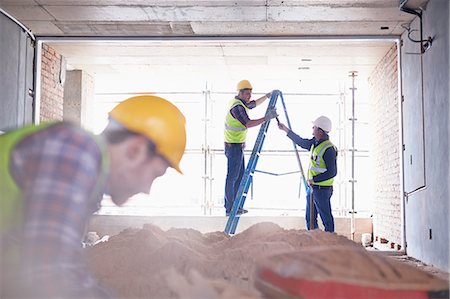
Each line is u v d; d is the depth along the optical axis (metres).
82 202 1.10
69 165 1.10
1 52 6.40
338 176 11.05
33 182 1.08
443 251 5.68
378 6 6.69
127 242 2.36
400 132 7.63
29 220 1.05
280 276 1.35
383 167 9.07
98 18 7.27
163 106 1.54
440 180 5.78
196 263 2.14
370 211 10.60
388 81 8.64
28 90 7.60
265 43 8.28
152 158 1.48
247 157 11.45
